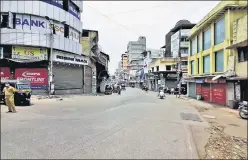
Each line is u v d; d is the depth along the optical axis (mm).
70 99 22219
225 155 6195
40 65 23953
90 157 5262
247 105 13148
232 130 9914
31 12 23594
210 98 23922
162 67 50094
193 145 6621
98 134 7543
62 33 27297
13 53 22922
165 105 19422
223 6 19797
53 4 25656
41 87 23969
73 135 7328
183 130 8789
